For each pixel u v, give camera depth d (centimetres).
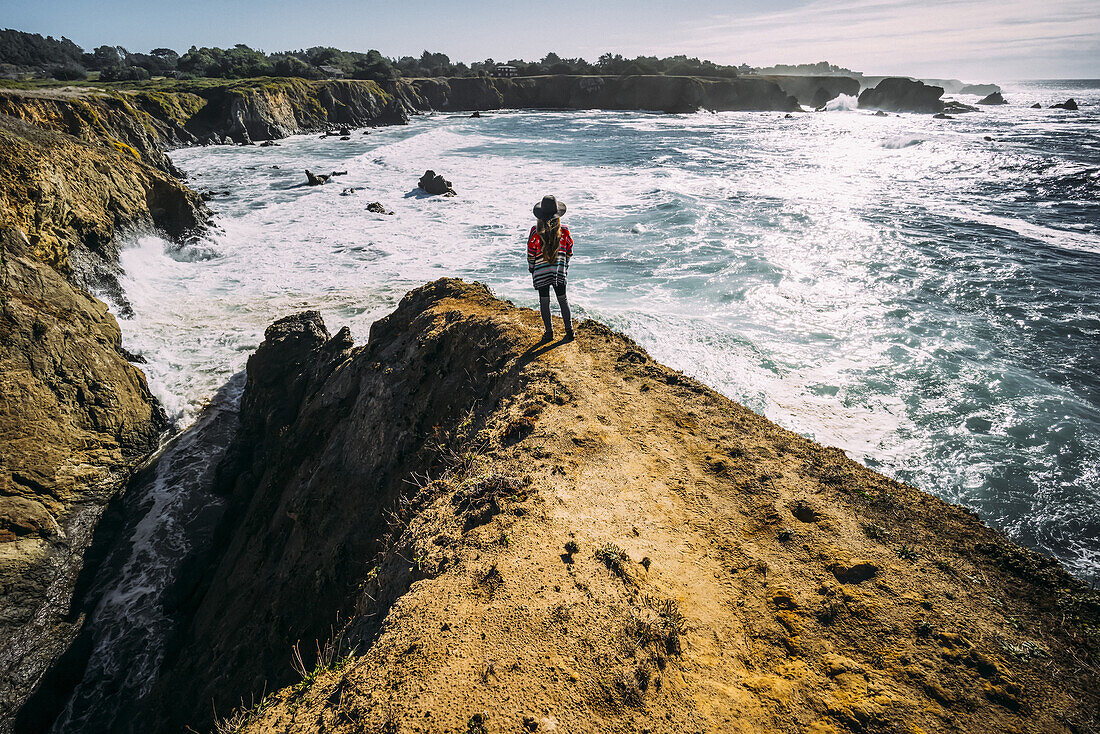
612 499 417
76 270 1742
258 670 667
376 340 966
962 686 285
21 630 890
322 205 3161
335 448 833
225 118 6238
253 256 2338
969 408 1207
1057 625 321
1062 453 1075
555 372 595
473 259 2239
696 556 372
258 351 1327
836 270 2027
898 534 392
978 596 339
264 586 784
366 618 366
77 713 817
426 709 252
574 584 329
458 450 538
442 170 4178
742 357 1399
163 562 1040
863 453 1079
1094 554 881
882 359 1398
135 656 881
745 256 2159
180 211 2409
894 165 4397
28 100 3228
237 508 1095
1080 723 269
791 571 361
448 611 308
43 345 1165
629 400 561
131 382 1334
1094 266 2052
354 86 8625
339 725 254
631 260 2162
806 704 276
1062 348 1460
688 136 6581
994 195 3316
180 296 1950
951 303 1742
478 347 702
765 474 457
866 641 311
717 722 264
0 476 996
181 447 1304
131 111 5022
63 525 1038
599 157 4850
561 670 277
